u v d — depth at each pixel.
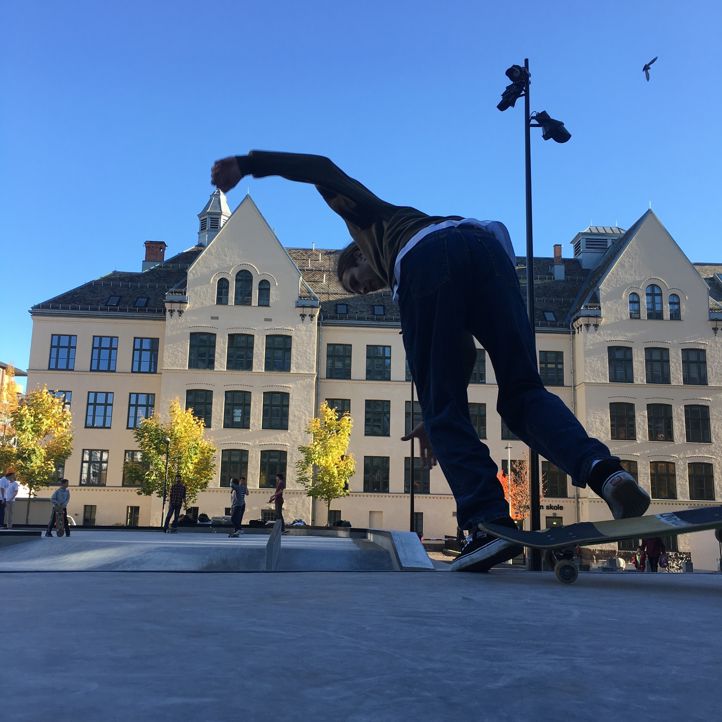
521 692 1.27
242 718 1.09
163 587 2.67
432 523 41.78
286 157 4.47
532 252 14.98
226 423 40.91
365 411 42.97
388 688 1.28
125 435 41.91
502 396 4.28
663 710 1.18
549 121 15.45
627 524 3.16
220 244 42.62
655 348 43.09
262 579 3.05
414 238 4.30
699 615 2.21
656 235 44.28
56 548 11.46
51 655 1.45
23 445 36.94
